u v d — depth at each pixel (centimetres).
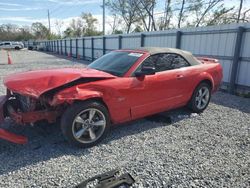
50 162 329
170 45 1088
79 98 344
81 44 2509
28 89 339
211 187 281
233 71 804
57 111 367
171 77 465
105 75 390
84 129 364
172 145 386
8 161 329
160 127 461
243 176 304
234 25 789
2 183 282
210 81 552
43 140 392
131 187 278
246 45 767
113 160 337
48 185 279
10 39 8888
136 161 334
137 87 412
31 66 1659
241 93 796
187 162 334
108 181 285
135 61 427
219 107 614
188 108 548
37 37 8831
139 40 1360
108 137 412
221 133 439
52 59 2447
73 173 304
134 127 457
